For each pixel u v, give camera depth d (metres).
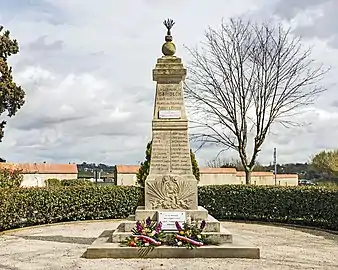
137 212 9.84
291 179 30.84
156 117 10.45
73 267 7.91
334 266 8.27
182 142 10.34
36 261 8.58
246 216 16.92
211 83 24.19
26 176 27.75
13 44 27.31
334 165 36.81
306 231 14.16
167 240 8.91
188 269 7.61
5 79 26.34
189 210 9.90
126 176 27.27
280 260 8.70
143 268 7.70
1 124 26.64
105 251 8.71
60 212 16.30
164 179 10.10
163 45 10.77
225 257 8.67
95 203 17.08
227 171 28.56
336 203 14.44
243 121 23.62
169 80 10.59
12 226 14.54
